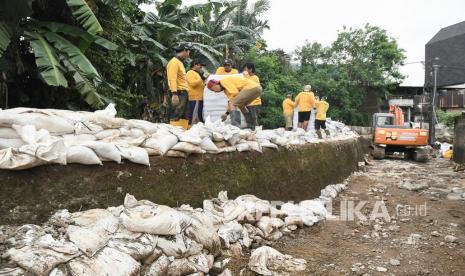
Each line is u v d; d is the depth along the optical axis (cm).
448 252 399
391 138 1307
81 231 223
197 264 278
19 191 231
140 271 233
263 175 472
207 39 1547
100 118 304
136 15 1184
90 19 616
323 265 357
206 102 604
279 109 1898
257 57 1989
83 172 266
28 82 723
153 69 1137
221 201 377
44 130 252
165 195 321
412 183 788
